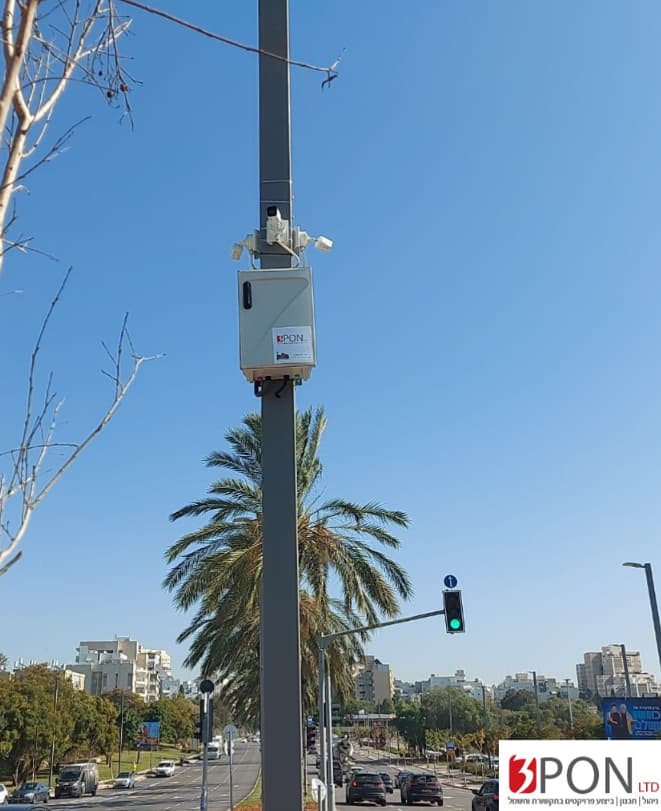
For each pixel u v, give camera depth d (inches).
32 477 130.8
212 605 937.5
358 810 1443.2
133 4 150.5
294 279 334.6
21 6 128.0
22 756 2416.3
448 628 827.4
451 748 3248.0
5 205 125.2
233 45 164.6
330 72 175.2
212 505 948.6
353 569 923.4
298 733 303.1
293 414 332.8
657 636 1172.5
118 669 6353.3
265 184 359.3
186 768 3784.5
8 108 121.5
